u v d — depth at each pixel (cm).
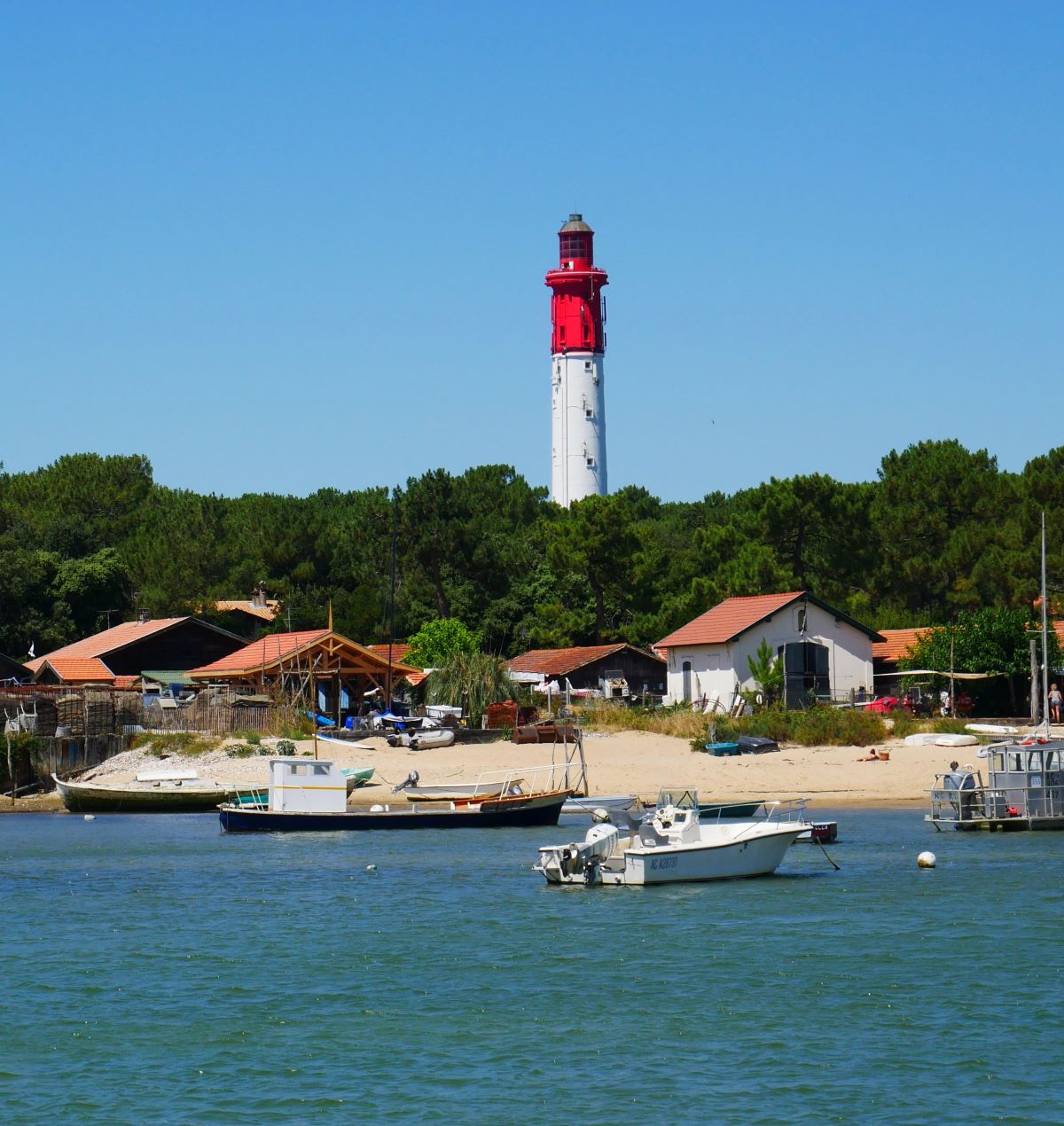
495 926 4131
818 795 6894
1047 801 5906
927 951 3688
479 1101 2658
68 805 7250
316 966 3675
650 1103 2631
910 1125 2511
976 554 10538
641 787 7062
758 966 3578
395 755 7800
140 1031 3108
